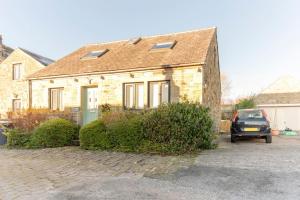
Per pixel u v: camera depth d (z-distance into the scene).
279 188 4.72
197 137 8.74
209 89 13.25
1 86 20.55
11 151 9.62
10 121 11.99
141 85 13.15
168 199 4.28
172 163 6.84
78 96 14.33
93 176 5.78
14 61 20.27
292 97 23.95
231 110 22.06
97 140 9.17
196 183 5.10
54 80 15.09
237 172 5.80
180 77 12.06
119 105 13.27
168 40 15.34
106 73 13.60
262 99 24.77
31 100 15.73
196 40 14.16
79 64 15.45
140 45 15.77
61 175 5.94
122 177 5.63
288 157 7.43
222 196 4.37
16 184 5.27
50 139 9.98
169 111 8.70
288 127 22.92
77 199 4.32
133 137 8.73
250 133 10.85
